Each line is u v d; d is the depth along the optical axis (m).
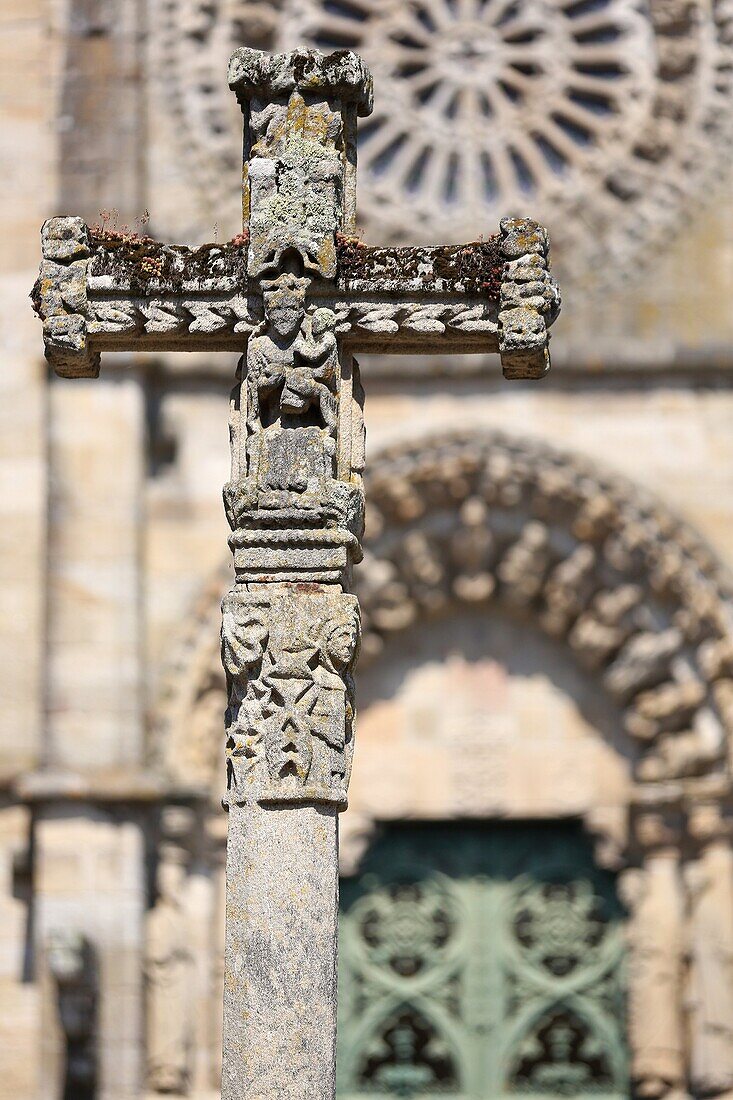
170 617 55.38
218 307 26.17
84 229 26.34
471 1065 55.81
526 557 55.84
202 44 57.69
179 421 56.06
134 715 54.31
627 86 57.81
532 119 57.97
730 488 55.56
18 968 53.41
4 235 55.75
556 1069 55.72
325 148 26.17
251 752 24.94
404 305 25.98
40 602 54.59
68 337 26.19
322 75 26.28
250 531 25.50
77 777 53.38
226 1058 24.23
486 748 57.03
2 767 53.94
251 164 26.17
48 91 56.28
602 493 55.38
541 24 58.31
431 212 57.75
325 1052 24.16
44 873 53.22
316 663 25.12
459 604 57.31
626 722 56.16
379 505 55.81
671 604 55.50
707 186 56.91
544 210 57.12
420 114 58.12
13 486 54.97
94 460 55.16
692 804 54.59
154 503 55.72
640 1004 54.56
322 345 25.83
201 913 54.16
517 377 26.83
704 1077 53.38
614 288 56.44
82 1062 52.47
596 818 56.19
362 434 26.39
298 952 24.39
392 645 57.53
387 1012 56.12
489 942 56.47
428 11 58.56
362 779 57.09
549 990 56.09
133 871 53.31
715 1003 53.66
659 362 55.94
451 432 55.62
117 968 52.88
